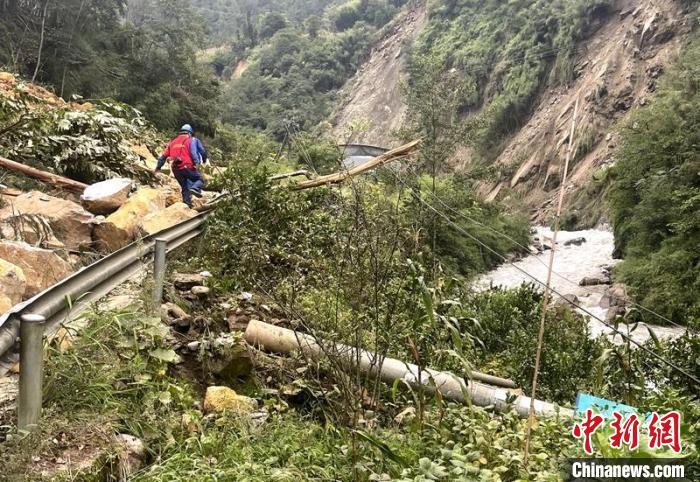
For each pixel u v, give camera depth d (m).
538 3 60.88
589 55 52.91
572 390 7.54
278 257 8.24
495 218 28.86
